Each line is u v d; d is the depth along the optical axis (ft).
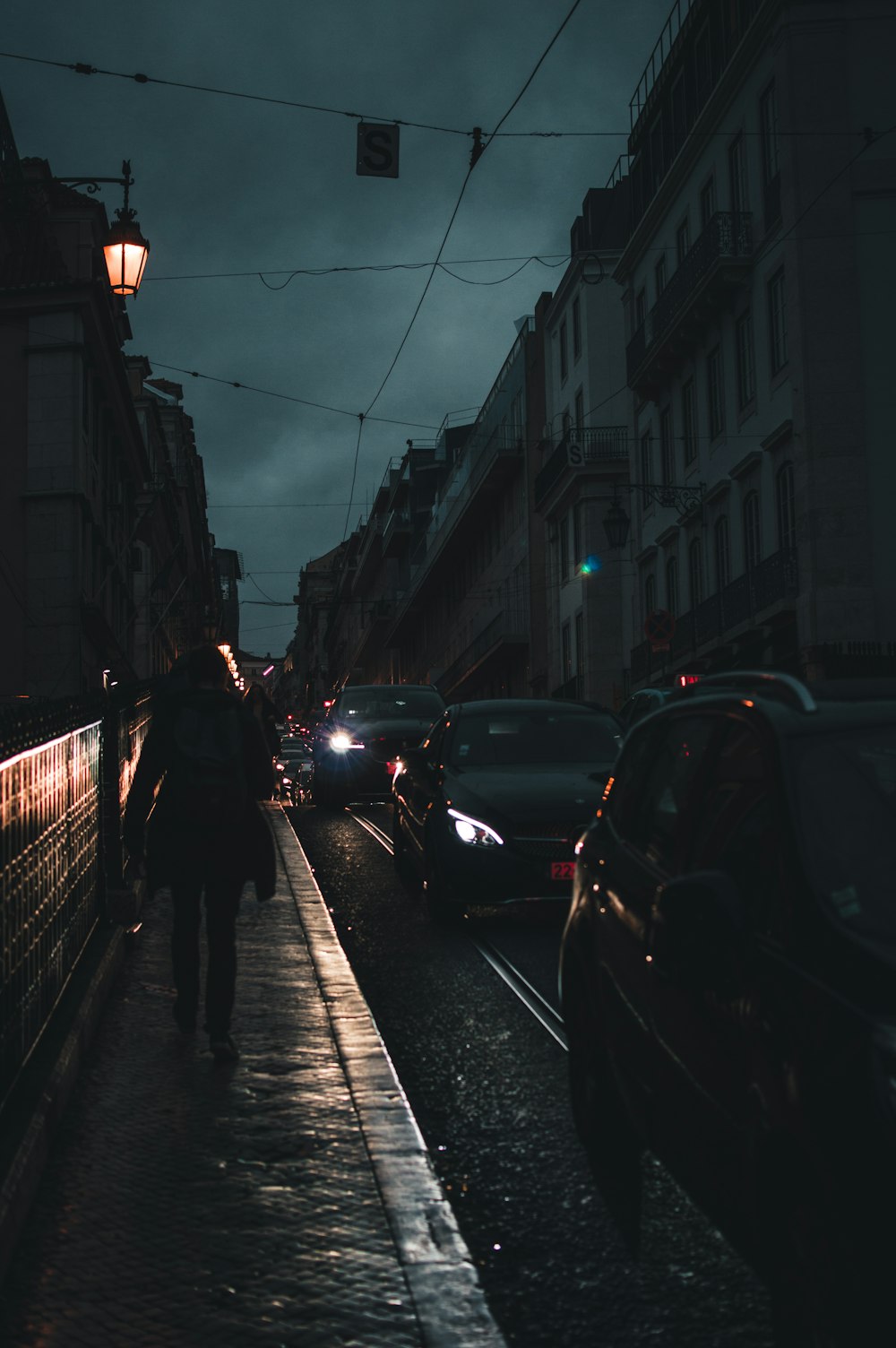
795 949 10.16
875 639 83.66
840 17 87.15
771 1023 10.00
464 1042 21.83
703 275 99.35
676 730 15.62
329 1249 13.38
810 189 86.74
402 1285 12.56
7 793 16.10
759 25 91.71
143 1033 21.52
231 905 20.49
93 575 103.96
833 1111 8.75
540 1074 19.89
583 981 16.62
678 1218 14.35
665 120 119.75
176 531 201.57
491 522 191.42
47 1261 13.10
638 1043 13.78
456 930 32.12
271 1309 12.08
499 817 31.78
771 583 90.63
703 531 108.37
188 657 21.45
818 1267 8.81
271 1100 18.13
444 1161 16.37
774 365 93.56
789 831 11.07
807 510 85.15
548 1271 13.14
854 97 87.04
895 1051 8.56
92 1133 16.75
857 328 85.81
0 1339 11.57
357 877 42.27
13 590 92.22
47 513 92.73
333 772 70.69
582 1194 15.15
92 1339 11.55
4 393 93.66
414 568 259.80
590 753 37.55
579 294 147.02
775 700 13.06
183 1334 11.64
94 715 26.63
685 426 114.52
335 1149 16.20
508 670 182.09
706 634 103.86
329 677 470.39
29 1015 17.66
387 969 27.91
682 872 13.23
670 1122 12.52
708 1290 12.62
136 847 21.11
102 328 99.25
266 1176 15.33
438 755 38.04
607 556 139.23
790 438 90.02
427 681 238.07
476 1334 11.60
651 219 119.44
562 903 31.86
